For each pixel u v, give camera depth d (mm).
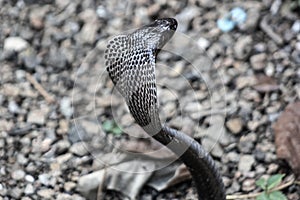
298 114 7570
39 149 7605
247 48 8500
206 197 6086
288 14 8781
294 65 8305
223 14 8852
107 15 8883
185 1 9000
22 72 8344
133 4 8984
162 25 5559
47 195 7242
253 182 7301
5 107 7984
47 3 9023
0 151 7578
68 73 8336
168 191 7262
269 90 8070
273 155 7484
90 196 7230
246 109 7910
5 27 8789
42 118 7883
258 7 8883
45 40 8648
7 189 7266
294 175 7266
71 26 8781
